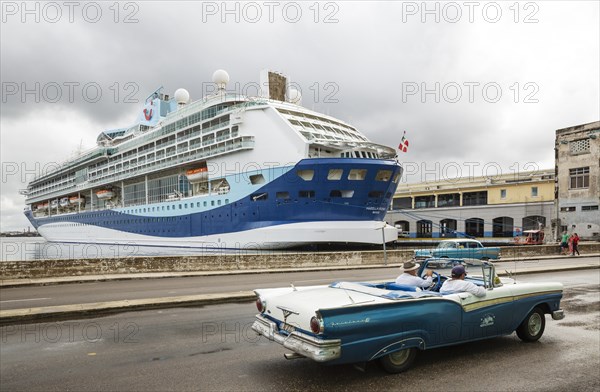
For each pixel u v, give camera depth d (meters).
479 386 4.94
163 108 55.75
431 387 4.89
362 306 4.81
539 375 5.32
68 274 16.28
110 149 57.38
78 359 5.80
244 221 33.69
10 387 4.74
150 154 47.50
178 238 41.78
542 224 46.06
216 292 12.37
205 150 37.84
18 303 10.39
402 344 5.09
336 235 29.81
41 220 82.12
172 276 17.11
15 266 15.30
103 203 61.03
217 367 5.53
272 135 32.09
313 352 4.54
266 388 4.81
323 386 4.89
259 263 21.02
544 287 6.88
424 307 5.32
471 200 53.56
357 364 5.23
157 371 5.34
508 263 23.72
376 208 31.05
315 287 6.39
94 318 8.61
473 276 6.51
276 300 5.56
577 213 39.56
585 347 6.59
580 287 13.37
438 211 55.50
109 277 15.86
